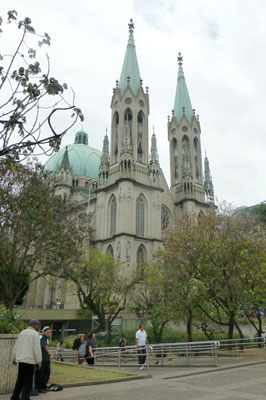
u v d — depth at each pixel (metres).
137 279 45.34
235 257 28.86
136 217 68.12
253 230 37.25
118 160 71.50
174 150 89.31
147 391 13.12
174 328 47.16
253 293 27.12
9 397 12.20
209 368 19.55
